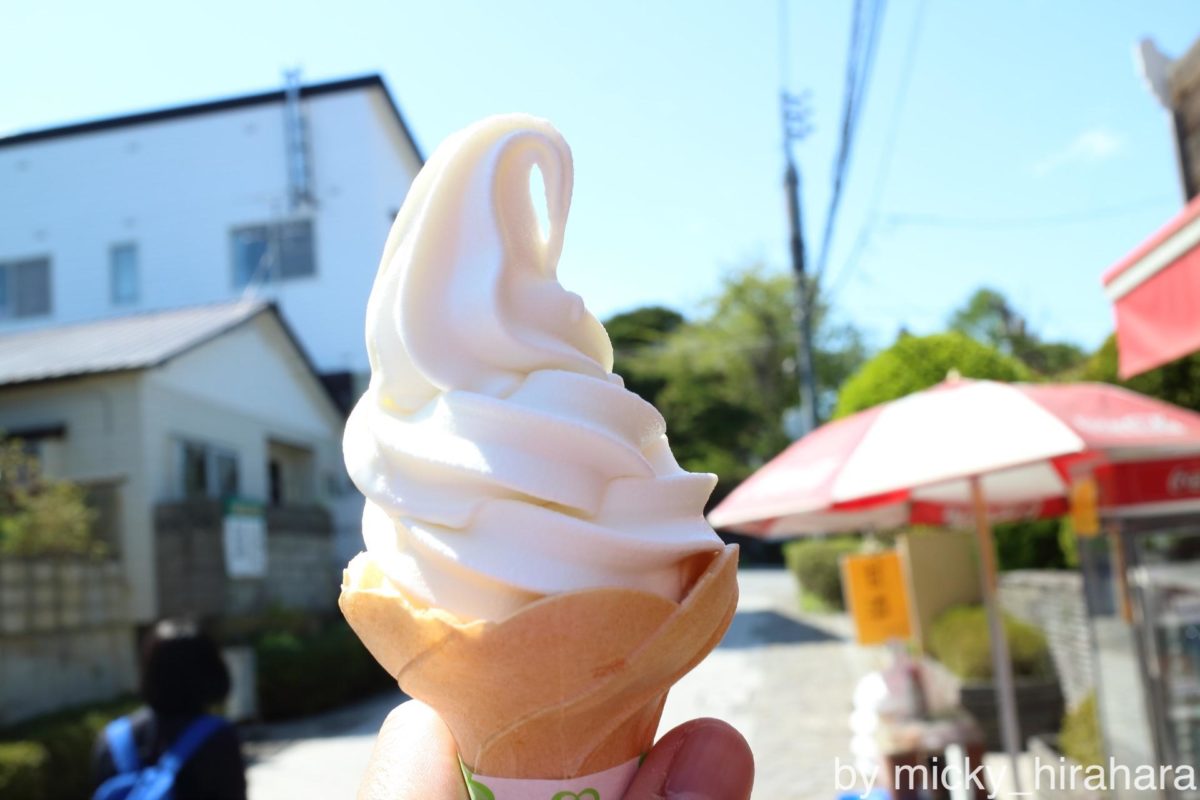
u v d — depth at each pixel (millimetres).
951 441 4066
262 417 15484
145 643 3287
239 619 11922
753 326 35156
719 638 1659
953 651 8367
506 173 1829
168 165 21969
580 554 1517
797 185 15547
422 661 1529
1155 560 4609
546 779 1580
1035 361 27297
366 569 1750
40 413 12367
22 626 9023
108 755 3164
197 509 11930
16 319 22078
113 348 13453
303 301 21000
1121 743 4832
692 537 1622
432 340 1700
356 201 21188
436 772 1681
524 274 1810
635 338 39688
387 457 1689
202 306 16609
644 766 1608
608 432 1610
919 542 10297
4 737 7539
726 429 34469
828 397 35750
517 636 1436
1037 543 9641
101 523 11953
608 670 1471
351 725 11156
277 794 8094
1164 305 4094
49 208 22250
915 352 10797
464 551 1525
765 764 7527
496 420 1590
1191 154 6465
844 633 14211
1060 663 7355
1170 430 3889
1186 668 4465
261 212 21469
